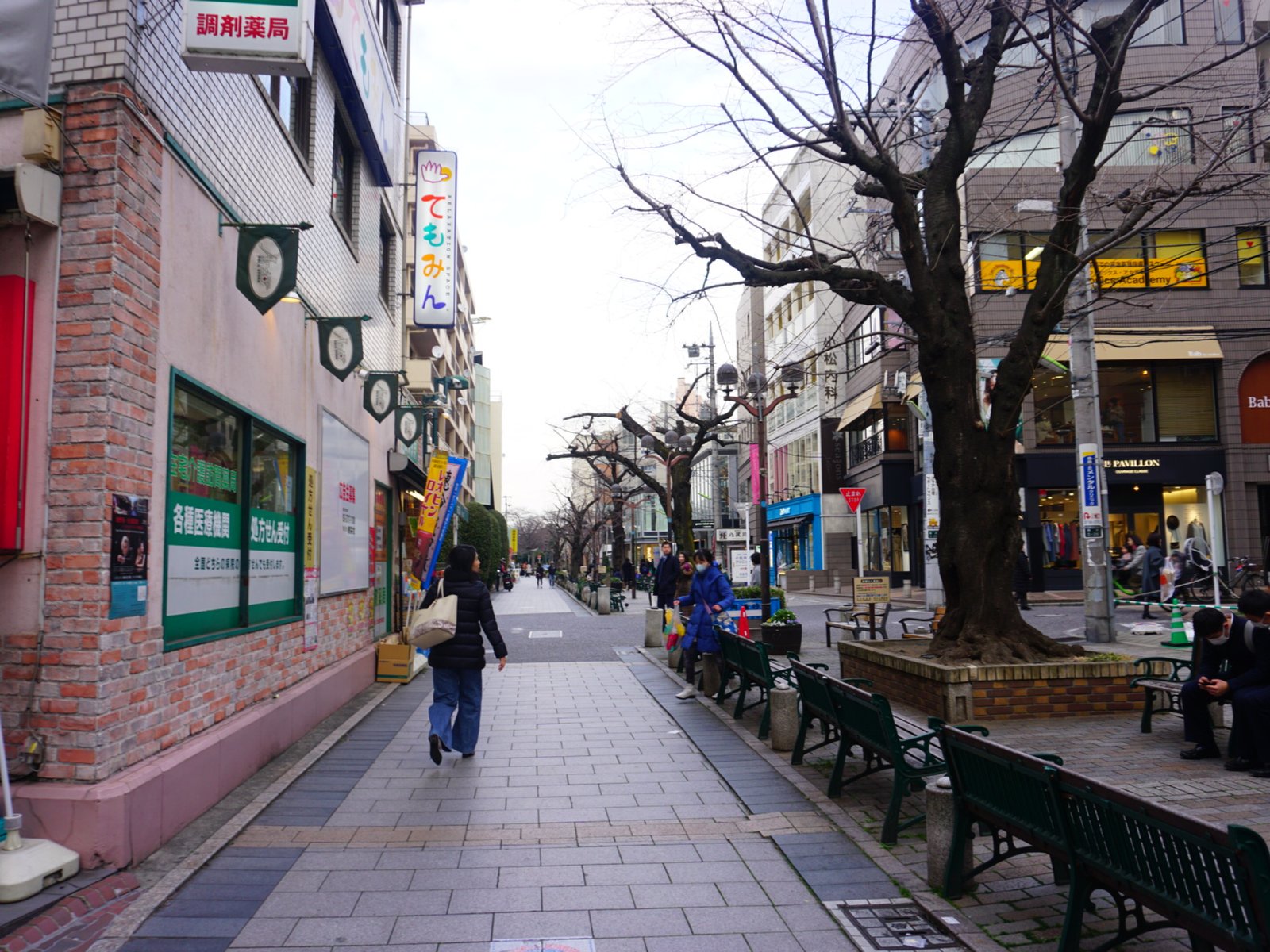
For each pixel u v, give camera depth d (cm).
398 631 1525
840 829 573
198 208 637
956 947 404
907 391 3031
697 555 1147
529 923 430
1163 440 2698
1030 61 2428
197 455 647
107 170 517
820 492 4181
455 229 1716
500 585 4953
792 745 809
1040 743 759
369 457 1269
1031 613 2067
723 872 501
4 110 522
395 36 1642
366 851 535
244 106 762
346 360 923
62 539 498
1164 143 2184
